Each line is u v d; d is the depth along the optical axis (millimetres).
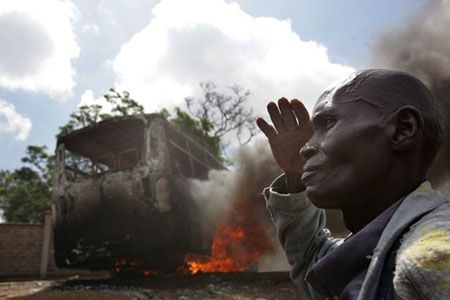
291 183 1095
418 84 751
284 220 1087
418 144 723
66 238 8695
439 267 513
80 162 8938
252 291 7117
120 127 8445
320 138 787
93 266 8773
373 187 723
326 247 1049
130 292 6809
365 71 780
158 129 8312
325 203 756
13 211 31469
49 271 16516
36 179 34344
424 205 659
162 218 8047
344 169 733
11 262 16188
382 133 719
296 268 1092
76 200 8719
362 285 631
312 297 1033
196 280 8141
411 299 531
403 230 632
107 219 8336
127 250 8211
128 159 8969
